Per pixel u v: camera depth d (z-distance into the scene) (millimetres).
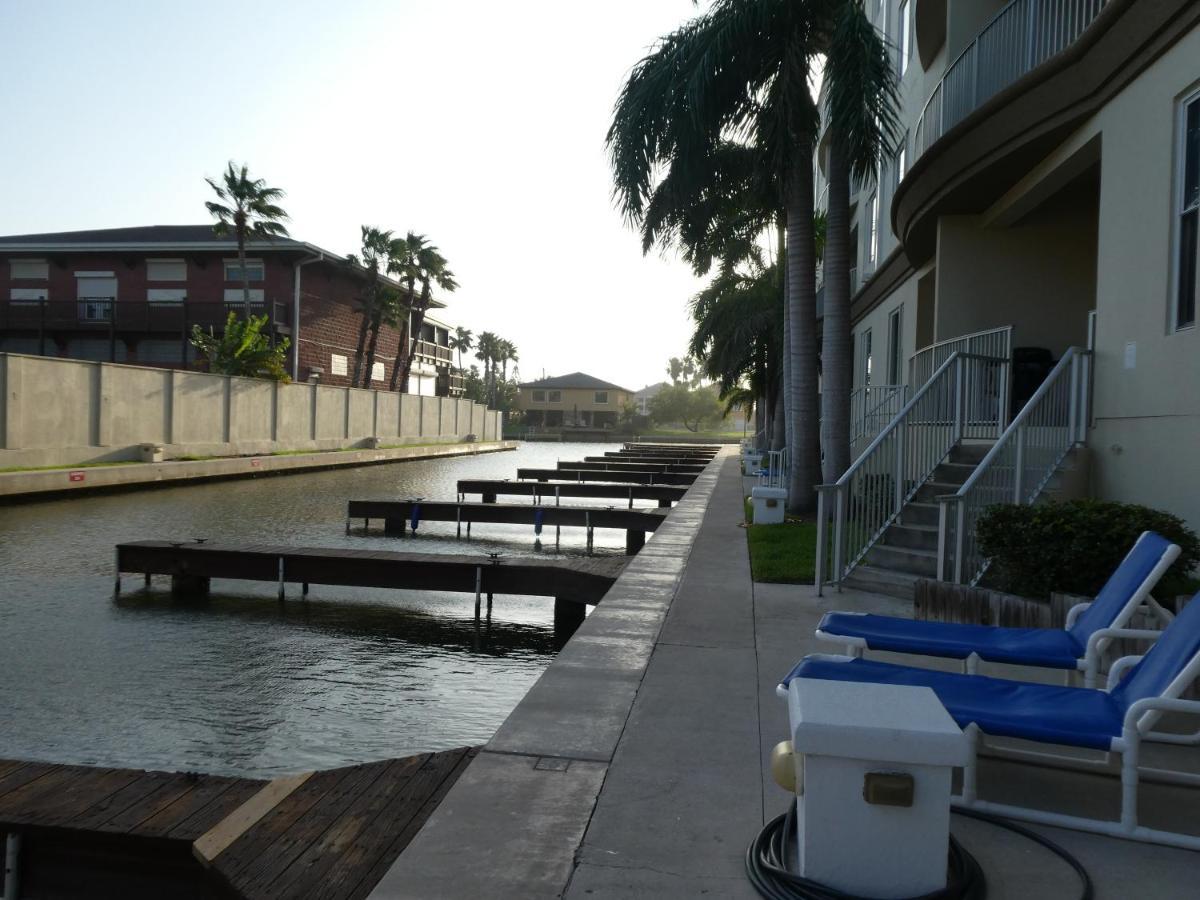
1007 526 6078
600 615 6965
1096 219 11977
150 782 3926
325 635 9906
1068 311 12086
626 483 27094
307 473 33312
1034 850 2957
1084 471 8273
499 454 54438
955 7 12484
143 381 27359
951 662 5535
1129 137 7719
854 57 11703
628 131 13625
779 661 5527
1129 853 2943
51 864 3500
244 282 39188
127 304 41219
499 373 106062
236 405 32750
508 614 11203
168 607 10922
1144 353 7371
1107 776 3609
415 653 9305
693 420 121250
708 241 17422
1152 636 3721
